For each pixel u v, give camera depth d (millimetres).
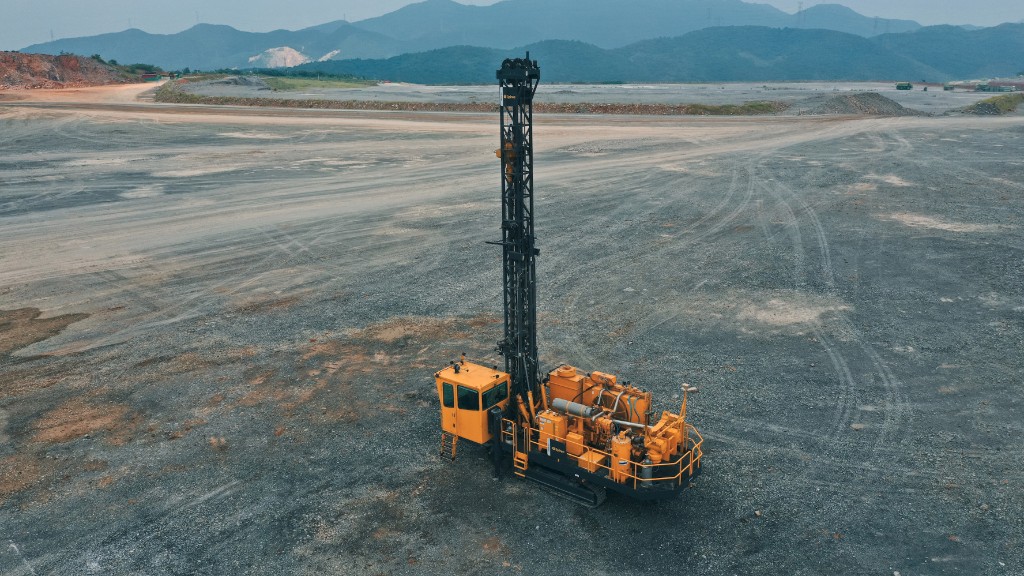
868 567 12492
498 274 30609
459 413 15461
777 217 39500
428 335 24016
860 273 29578
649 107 92188
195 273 31625
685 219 39594
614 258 32656
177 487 15461
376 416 18469
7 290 29578
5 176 54188
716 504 14398
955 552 12789
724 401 18781
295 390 20094
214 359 22391
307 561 12961
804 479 15156
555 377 15773
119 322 25844
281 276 31078
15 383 20859
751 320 24688
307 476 15773
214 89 124500
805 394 19062
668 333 23719
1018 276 28469
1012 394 18703
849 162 55750
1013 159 55312
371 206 44344
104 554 13312
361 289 29109
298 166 58312
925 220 37969
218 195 47938
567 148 64625
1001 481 14844
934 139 66875
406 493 15008
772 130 74938
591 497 14203
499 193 47344
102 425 18266
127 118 84188
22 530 14023
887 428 17156
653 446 13633
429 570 12641
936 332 23125
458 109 94875
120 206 44875
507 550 13133
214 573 12719
